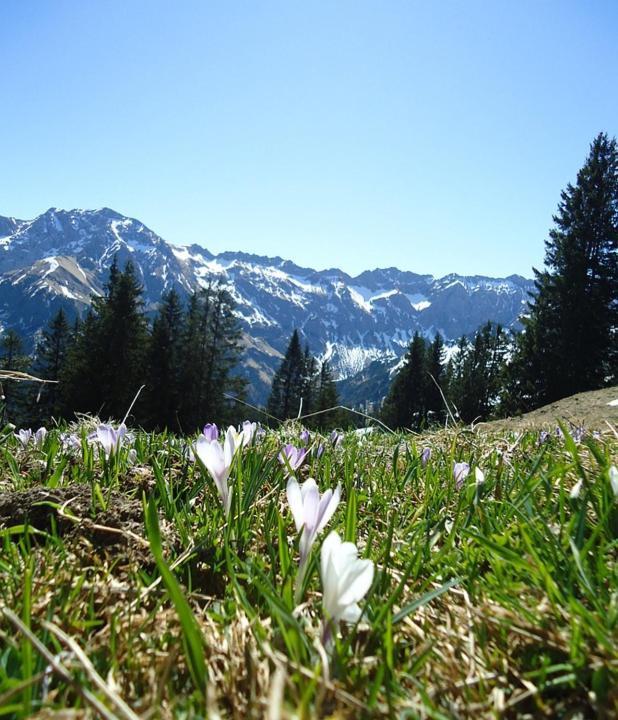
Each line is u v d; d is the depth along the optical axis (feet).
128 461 13.47
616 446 14.94
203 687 4.05
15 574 6.70
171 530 8.32
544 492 10.61
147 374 237.25
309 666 4.33
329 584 4.41
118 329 221.46
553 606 5.39
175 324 254.27
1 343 254.68
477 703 4.34
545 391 185.68
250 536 8.45
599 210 194.08
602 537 6.89
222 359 257.14
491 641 5.41
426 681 4.58
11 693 3.20
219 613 5.96
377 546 8.39
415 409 306.96
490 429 32.40
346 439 21.66
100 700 4.07
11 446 15.90
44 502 8.25
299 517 5.37
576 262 188.44
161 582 6.58
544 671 4.44
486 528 8.15
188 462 12.91
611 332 184.44
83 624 5.40
